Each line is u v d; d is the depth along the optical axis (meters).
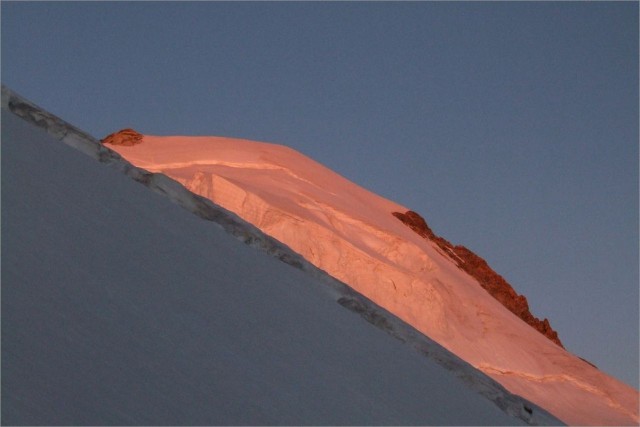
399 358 19.61
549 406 71.50
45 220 14.25
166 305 14.13
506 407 22.47
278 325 16.75
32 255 12.86
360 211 91.50
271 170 92.00
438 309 75.25
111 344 11.84
